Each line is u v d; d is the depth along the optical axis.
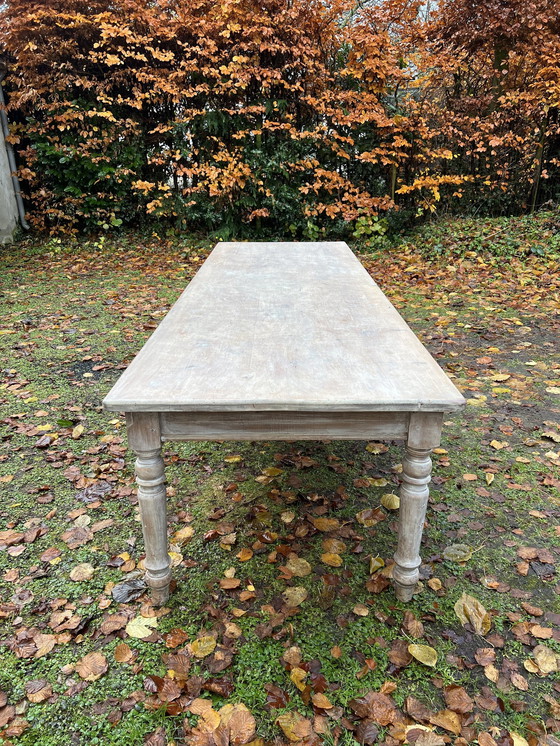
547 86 6.42
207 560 2.06
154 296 5.37
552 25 6.54
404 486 1.71
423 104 6.84
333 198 7.45
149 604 1.85
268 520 2.29
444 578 1.97
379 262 6.57
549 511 2.32
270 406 1.50
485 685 1.56
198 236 7.64
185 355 1.83
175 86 6.73
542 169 7.12
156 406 1.49
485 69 6.91
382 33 6.57
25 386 3.48
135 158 7.20
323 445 2.89
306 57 6.51
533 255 6.14
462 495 2.43
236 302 2.47
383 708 1.47
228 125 7.03
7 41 6.61
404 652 1.65
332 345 1.93
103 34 6.26
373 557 2.03
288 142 7.11
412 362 1.78
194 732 1.41
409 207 7.57
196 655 1.64
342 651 1.66
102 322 4.66
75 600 1.86
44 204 7.34
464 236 6.72
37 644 1.68
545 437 2.88
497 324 4.55
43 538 2.16
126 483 2.52
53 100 6.99
